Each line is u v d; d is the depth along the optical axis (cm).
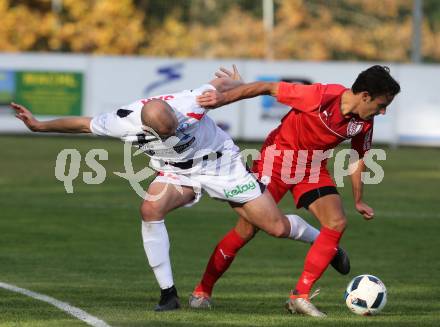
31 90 7906
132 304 2145
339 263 2202
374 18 13900
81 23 11869
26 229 3562
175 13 13275
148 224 2045
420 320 1983
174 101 2011
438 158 7150
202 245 3294
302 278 2056
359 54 13250
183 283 2538
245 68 7750
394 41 13438
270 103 7675
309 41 12938
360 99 2022
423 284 2552
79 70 7888
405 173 6019
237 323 1908
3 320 1919
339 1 13888
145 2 13100
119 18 12012
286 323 1917
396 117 7750
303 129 2098
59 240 3325
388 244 3369
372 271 2802
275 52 12775
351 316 2031
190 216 4025
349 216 4091
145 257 3005
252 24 13050
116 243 3288
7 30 11681
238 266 2872
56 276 2594
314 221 3966
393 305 2206
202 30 12912
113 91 7881
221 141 2081
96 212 4066
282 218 2103
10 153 6775
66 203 4331
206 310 2081
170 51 12375
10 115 7950
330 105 2052
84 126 2058
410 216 4116
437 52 13675
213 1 13950
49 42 11862
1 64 7881
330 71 7706
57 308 2066
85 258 2953
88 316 1961
